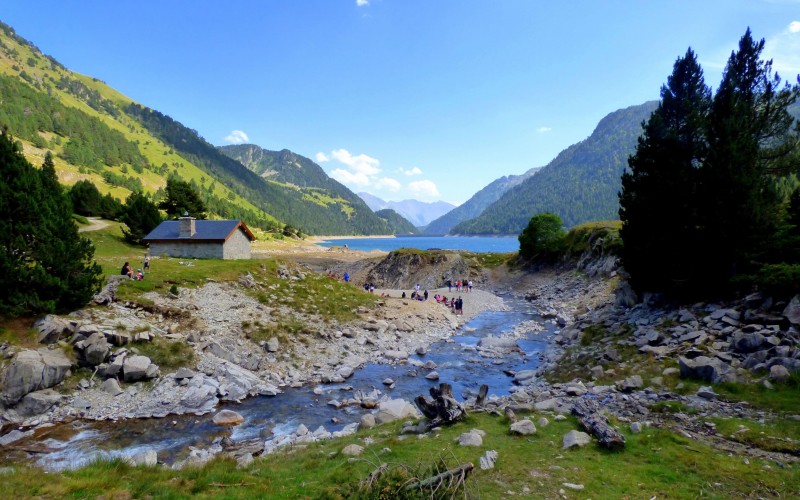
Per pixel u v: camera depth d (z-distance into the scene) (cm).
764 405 1583
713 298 2689
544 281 7869
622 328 2945
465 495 991
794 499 1026
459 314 5647
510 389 2714
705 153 2853
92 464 1251
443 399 1720
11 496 929
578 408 1692
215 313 3434
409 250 9994
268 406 2441
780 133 3147
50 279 2500
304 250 18925
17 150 2733
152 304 3148
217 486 1122
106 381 2378
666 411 1688
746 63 3209
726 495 1055
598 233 7400
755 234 2575
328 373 3086
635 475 1168
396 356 3538
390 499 999
